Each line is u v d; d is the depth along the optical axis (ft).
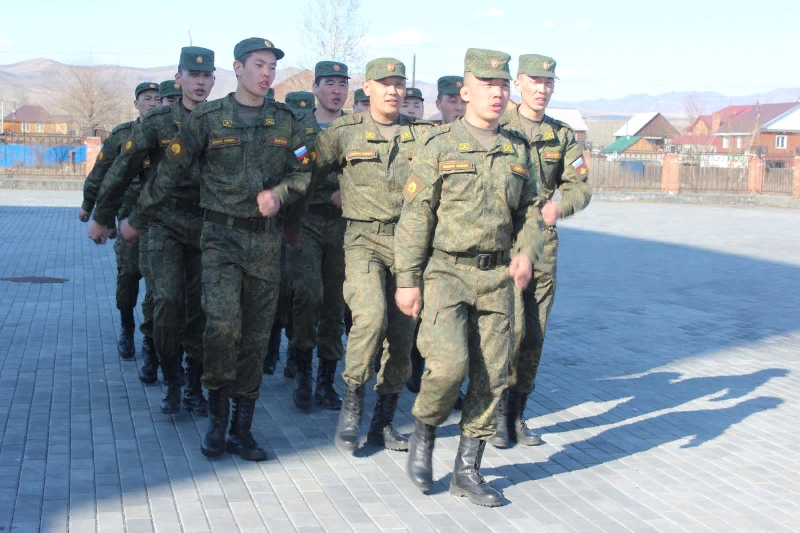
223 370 17.25
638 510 15.97
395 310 18.47
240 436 17.76
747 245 65.26
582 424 21.42
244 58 17.26
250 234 17.24
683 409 23.11
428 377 15.43
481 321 15.72
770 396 24.72
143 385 23.09
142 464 17.17
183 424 19.89
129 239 18.71
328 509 15.28
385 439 18.80
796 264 54.90
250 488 16.14
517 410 19.56
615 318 36.40
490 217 15.30
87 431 19.10
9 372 23.93
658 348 30.81
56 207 81.92
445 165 15.25
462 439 16.07
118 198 20.61
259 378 17.76
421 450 16.26
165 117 20.26
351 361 17.97
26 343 27.53
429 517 15.12
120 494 15.57
